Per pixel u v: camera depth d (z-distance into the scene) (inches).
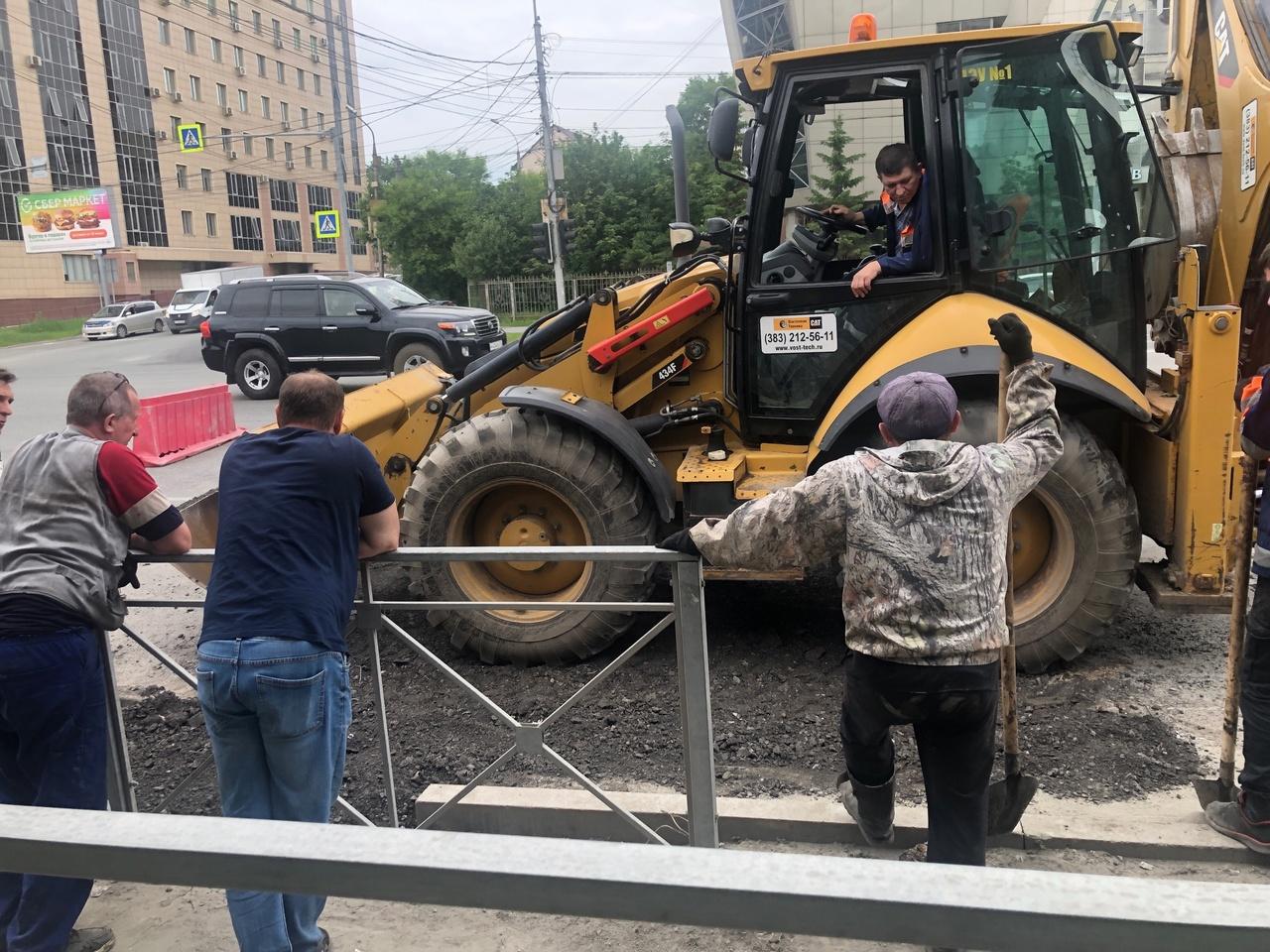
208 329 631.8
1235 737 123.7
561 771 148.2
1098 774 138.0
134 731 168.1
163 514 111.0
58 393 718.5
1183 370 158.1
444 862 43.6
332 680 100.6
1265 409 114.0
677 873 42.0
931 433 99.3
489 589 191.2
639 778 144.3
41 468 107.8
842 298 177.6
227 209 2527.1
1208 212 185.0
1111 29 159.9
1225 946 38.0
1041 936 39.3
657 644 197.3
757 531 99.5
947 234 169.5
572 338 211.2
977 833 100.6
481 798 134.9
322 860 44.5
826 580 224.5
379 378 697.0
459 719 167.0
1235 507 156.7
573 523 189.8
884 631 97.5
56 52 2016.5
